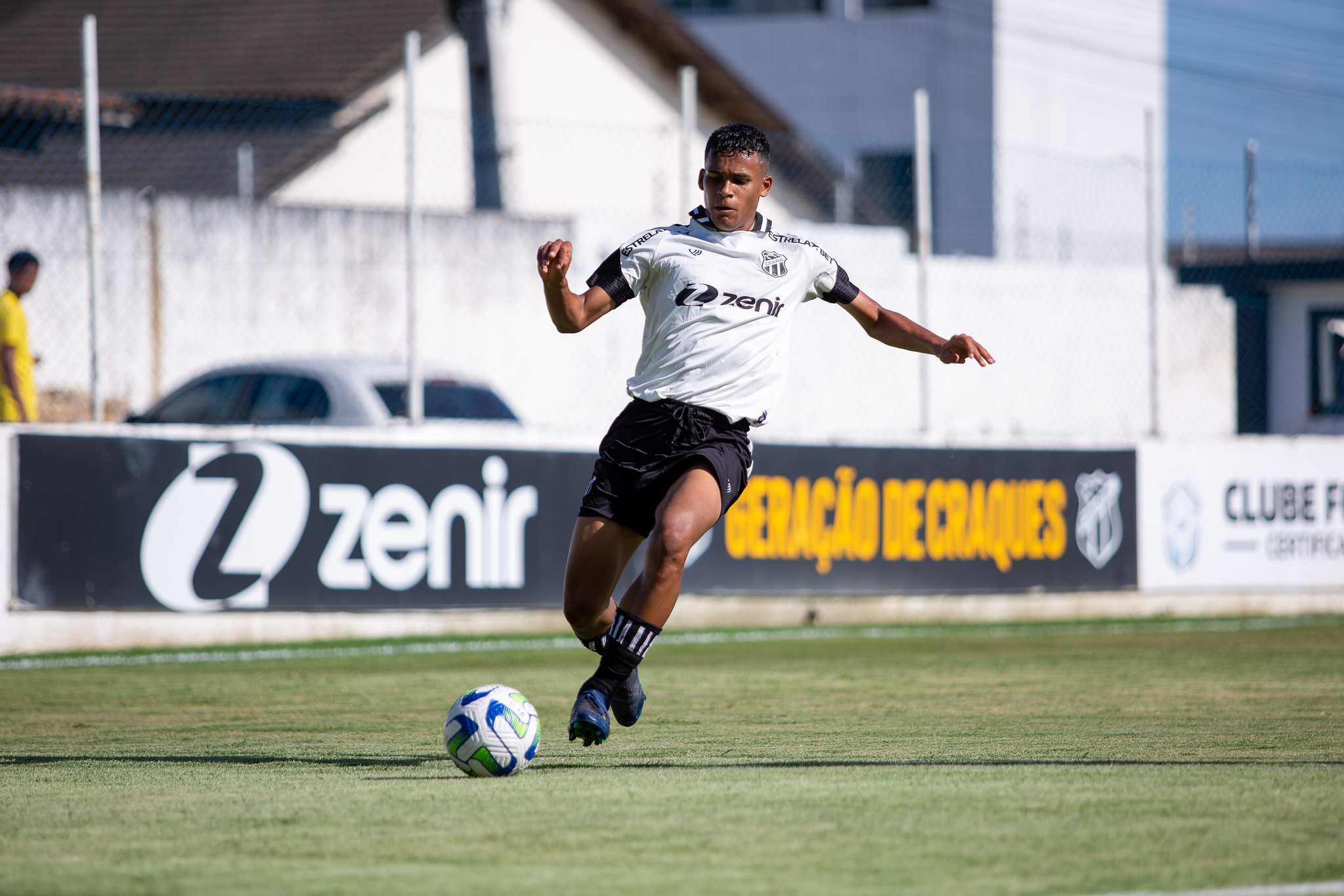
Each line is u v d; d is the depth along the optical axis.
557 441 39.31
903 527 42.84
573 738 16.28
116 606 34.47
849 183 73.38
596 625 17.98
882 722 22.27
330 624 36.66
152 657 33.44
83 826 13.53
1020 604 44.38
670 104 88.25
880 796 14.77
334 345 56.31
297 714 24.03
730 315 17.41
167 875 11.45
